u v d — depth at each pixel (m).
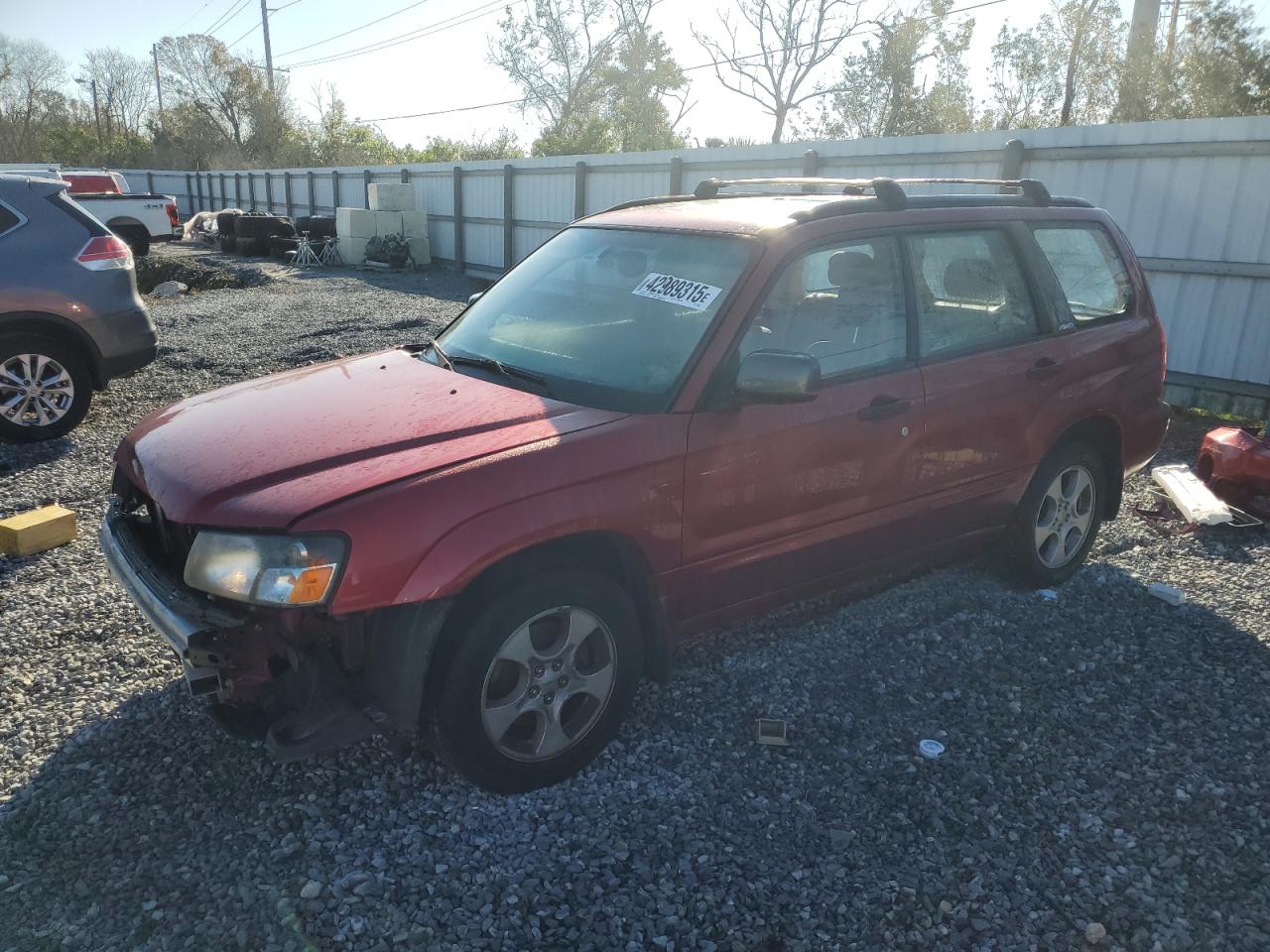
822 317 3.56
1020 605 4.55
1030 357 4.20
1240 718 3.61
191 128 60.62
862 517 3.73
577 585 3.00
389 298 15.99
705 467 3.20
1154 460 7.25
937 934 2.55
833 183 4.14
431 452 2.87
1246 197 8.09
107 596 4.46
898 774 3.23
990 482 4.18
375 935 2.49
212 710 3.16
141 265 21.11
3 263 6.74
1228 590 4.77
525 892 2.66
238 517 2.68
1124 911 2.64
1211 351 8.61
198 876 2.69
